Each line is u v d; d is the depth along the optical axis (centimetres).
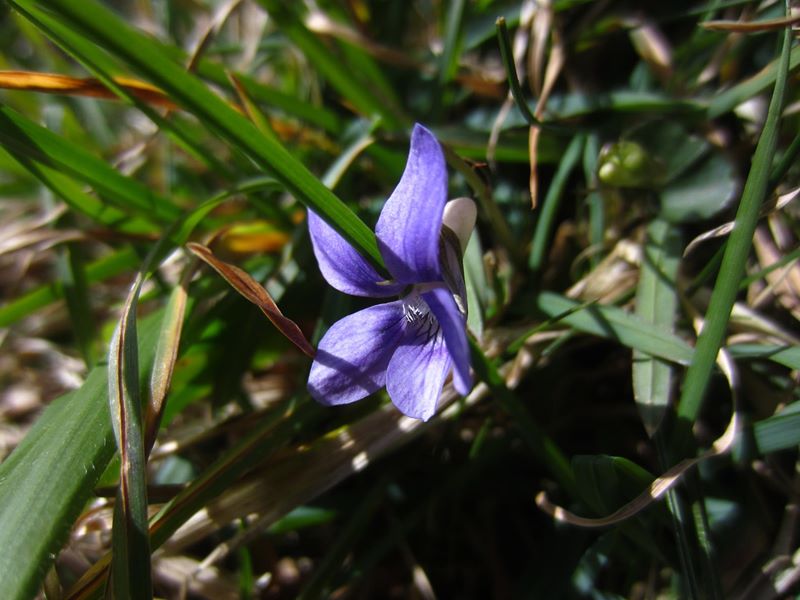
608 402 6
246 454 5
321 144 8
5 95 9
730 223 5
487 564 6
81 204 7
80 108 9
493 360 6
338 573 6
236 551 6
